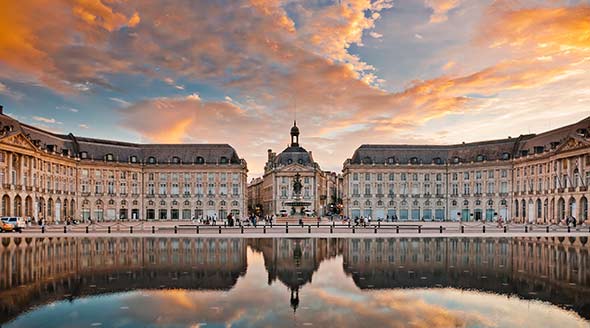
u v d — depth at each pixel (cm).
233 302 1605
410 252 3064
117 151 10794
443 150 11469
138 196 10862
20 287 1850
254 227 6112
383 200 11188
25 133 7806
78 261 2586
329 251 3119
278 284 1916
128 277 2070
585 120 8231
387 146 11606
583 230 5788
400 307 1538
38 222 7581
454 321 1375
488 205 10438
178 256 2819
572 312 1470
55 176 9088
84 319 1396
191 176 11062
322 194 14538
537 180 9156
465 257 2781
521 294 1727
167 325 1338
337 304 1578
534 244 3712
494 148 10669
